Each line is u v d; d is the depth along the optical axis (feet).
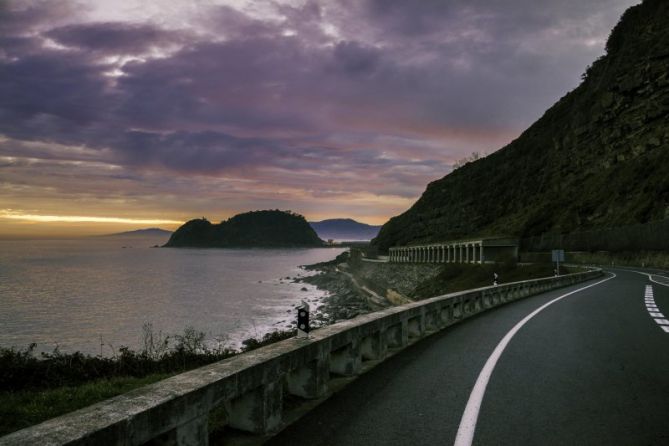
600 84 394.11
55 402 24.76
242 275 466.70
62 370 33.71
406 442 16.33
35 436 9.91
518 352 32.30
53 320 177.88
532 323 47.44
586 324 46.47
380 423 18.17
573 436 16.97
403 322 34.50
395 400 21.12
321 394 21.65
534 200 414.21
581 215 300.20
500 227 426.92
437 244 386.11
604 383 24.18
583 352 32.27
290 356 18.63
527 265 248.11
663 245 190.60
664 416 19.15
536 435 17.03
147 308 215.31
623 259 219.20
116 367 35.68
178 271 504.84
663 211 217.77
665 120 295.89
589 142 370.94
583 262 255.91
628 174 287.07
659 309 59.67
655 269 181.16
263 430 16.78
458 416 18.99
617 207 271.49
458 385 23.72
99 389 27.53
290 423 18.15
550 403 20.76
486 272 260.42
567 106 490.90
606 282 118.62
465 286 252.01
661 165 257.75
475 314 57.16
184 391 13.01
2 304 225.56
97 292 283.59
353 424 18.06
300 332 21.27
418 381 24.49
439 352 32.32
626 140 318.86
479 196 540.52
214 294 285.23
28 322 172.65
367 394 22.06
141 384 29.30
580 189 343.05
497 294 70.79
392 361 29.43
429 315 43.14
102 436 10.46
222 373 14.88
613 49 412.36
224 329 159.12
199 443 13.46
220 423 18.12
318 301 267.80
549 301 73.05
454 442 16.34
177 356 39.37
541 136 507.71
